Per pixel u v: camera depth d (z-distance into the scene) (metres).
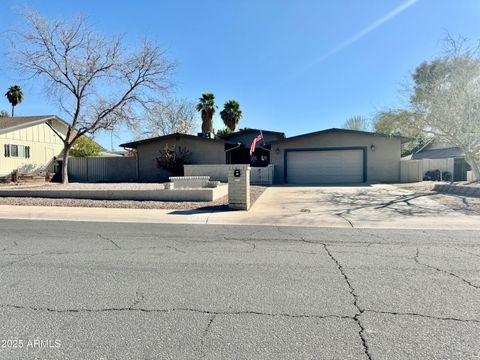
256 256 5.22
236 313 3.22
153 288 3.88
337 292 3.72
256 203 11.40
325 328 2.92
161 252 5.49
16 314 3.21
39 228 7.68
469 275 4.24
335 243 6.06
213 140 22.81
